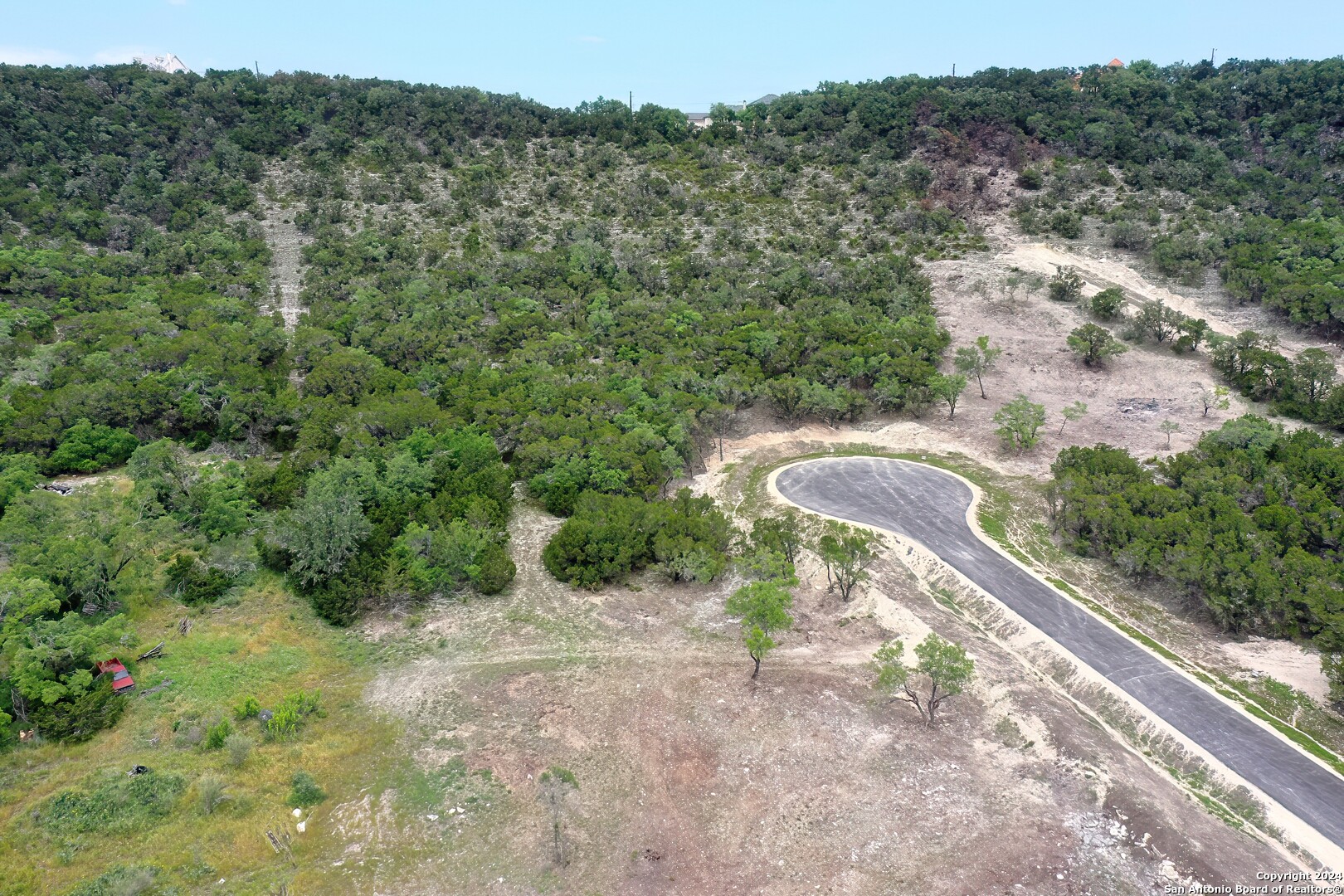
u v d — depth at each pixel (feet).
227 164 504.43
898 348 342.03
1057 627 196.13
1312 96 535.60
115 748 156.35
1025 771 152.05
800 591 217.36
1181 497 228.22
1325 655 179.93
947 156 531.91
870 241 460.55
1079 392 332.19
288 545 212.23
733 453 301.63
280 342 344.49
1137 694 172.96
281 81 593.01
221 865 132.87
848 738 161.68
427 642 194.80
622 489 251.39
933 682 173.88
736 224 482.69
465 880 132.46
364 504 236.02
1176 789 148.36
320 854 136.46
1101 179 493.36
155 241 429.79
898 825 140.97
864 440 308.60
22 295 370.12
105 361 303.48
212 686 175.22
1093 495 233.55
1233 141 517.55
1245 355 316.60
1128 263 427.33
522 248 467.52
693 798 148.87
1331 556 207.82
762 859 136.05
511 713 170.71
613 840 140.26
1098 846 135.23
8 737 156.15
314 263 432.25
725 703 172.65
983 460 286.66
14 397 284.82
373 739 163.02
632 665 186.39
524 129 583.58
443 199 504.43
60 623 173.17
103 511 216.95
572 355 346.74
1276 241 403.95
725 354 336.08
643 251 452.35
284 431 293.84
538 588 217.97
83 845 135.54
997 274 428.97
